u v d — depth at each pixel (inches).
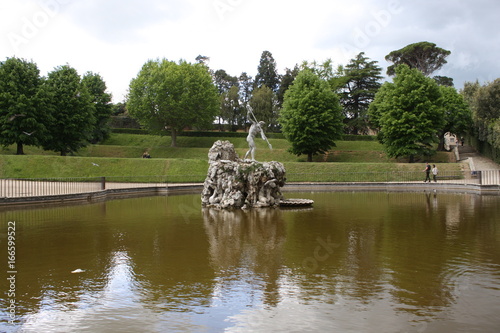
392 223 568.1
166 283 300.7
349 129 2866.6
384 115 1881.2
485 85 1851.6
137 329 224.7
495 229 510.0
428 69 2736.2
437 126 1841.8
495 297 266.7
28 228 539.5
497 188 1110.4
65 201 889.5
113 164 1556.3
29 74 1651.1
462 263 348.2
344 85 2588.6
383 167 1633.9
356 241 442.6
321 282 299.9
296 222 585.9
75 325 230.1
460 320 231.9
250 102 2876.5
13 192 994.1
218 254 386.3
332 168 1638.8
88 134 1990.7
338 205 820.6
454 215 643.5
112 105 2359.7
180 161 1637.6
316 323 230.1
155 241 450.0
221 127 3331.7
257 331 221.1
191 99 2283.5
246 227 544.1
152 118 2298.2
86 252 397.7
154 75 2274.9
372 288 285.7
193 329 224.1
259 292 280.1
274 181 795.4
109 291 284.7
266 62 3597.4
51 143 1800.0
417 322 229.9
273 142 2482.8
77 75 1936.5
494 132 1672.0
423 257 370.0
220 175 814.5
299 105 1914.4
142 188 1189.1
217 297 271.6
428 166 1331.2
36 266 347.9
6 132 1561.3
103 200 978.7
